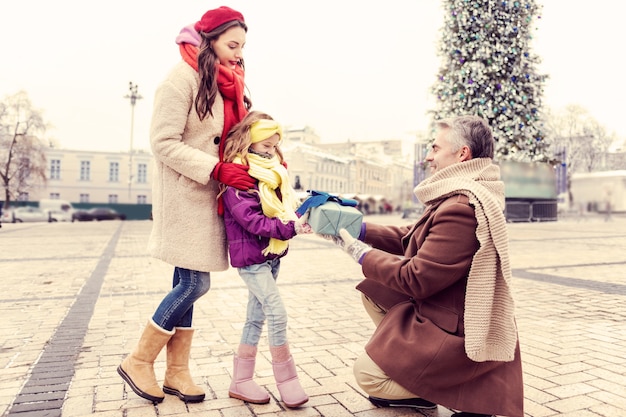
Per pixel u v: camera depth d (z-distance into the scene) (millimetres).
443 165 2025
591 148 38969
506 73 15172
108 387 2484
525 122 15719
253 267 2182
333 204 2018
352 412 2164
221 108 2178
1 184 38406
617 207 31188
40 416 2111
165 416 2111
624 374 2678
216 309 4453
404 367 1901
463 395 1896
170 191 2141
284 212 2121
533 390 2441
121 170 58125
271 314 2172
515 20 15062
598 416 2135
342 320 4016
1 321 4004
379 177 73312
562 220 26109
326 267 7500
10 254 9664
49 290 5512
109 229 21422
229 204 2102
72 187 56562
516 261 7883
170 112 2062
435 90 15734
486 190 1846
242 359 2303
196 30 2186
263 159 2137
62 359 2986
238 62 2275
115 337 3516
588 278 6152
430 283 1813
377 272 1924
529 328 3707
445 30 15398
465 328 1786
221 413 2146
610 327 3730
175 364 2338
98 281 6168
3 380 2598
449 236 1819
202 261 2145
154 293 5328
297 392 2197
